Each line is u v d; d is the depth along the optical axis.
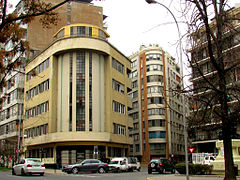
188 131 16.06
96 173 29.61
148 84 66.69
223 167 25.23
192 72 14.37
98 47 39.62
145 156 64.50
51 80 40.03
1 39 11.24
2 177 22.27
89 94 38.72
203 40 14.68
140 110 67.56
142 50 71.00
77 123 37.69
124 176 23.80
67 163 36.59
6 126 51.78
